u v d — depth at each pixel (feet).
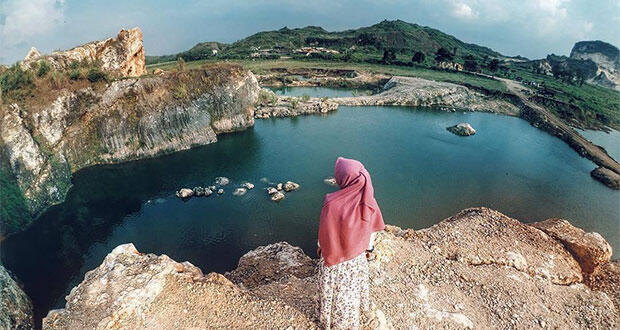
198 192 106.83
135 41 149.89
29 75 107.04
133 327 26.63
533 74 384.47
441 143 159.53
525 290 36.42
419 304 31.53
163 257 33.37
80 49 133.28
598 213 105.50
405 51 478.59
